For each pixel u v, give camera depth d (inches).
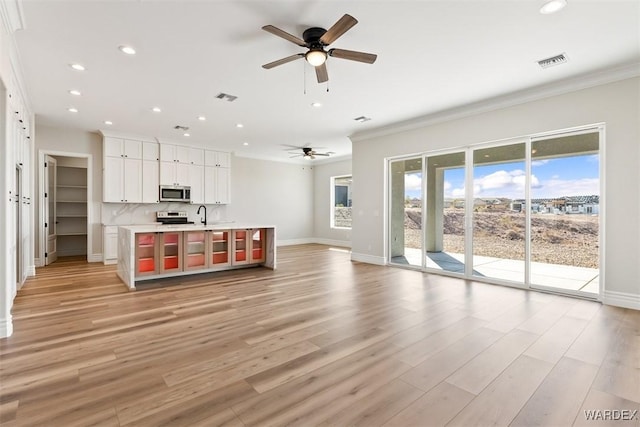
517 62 135.0
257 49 124.0
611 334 111.4
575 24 106.9
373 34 113.4
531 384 80.4
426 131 217.8
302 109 198.2
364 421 66.4
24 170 179.3
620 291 143.4
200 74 146.1
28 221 196.2
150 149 275.1
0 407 70.3
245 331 114.7
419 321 124.9
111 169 254.5
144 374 84.9
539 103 166.1
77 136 249.0
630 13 100.6
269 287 178.7
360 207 266.4
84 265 239.9
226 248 220.2
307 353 97.6
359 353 97.6
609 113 144.9
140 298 155.6
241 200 353.7
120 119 218.7
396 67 139.7
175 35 113.4
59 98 176.2
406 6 97.4
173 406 71.2
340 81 154.9
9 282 111.7
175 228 192.5
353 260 272.1
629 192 140.6
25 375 83.8
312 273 217.8
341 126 240.4
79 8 97.0
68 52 124.6
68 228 295.9
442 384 80.5
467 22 106.1
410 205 235.1
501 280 185.5
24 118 169.3
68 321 123.6
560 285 164.6
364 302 150.4
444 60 133.3
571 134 160.2
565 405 71.9
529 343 104.4
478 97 177.5
